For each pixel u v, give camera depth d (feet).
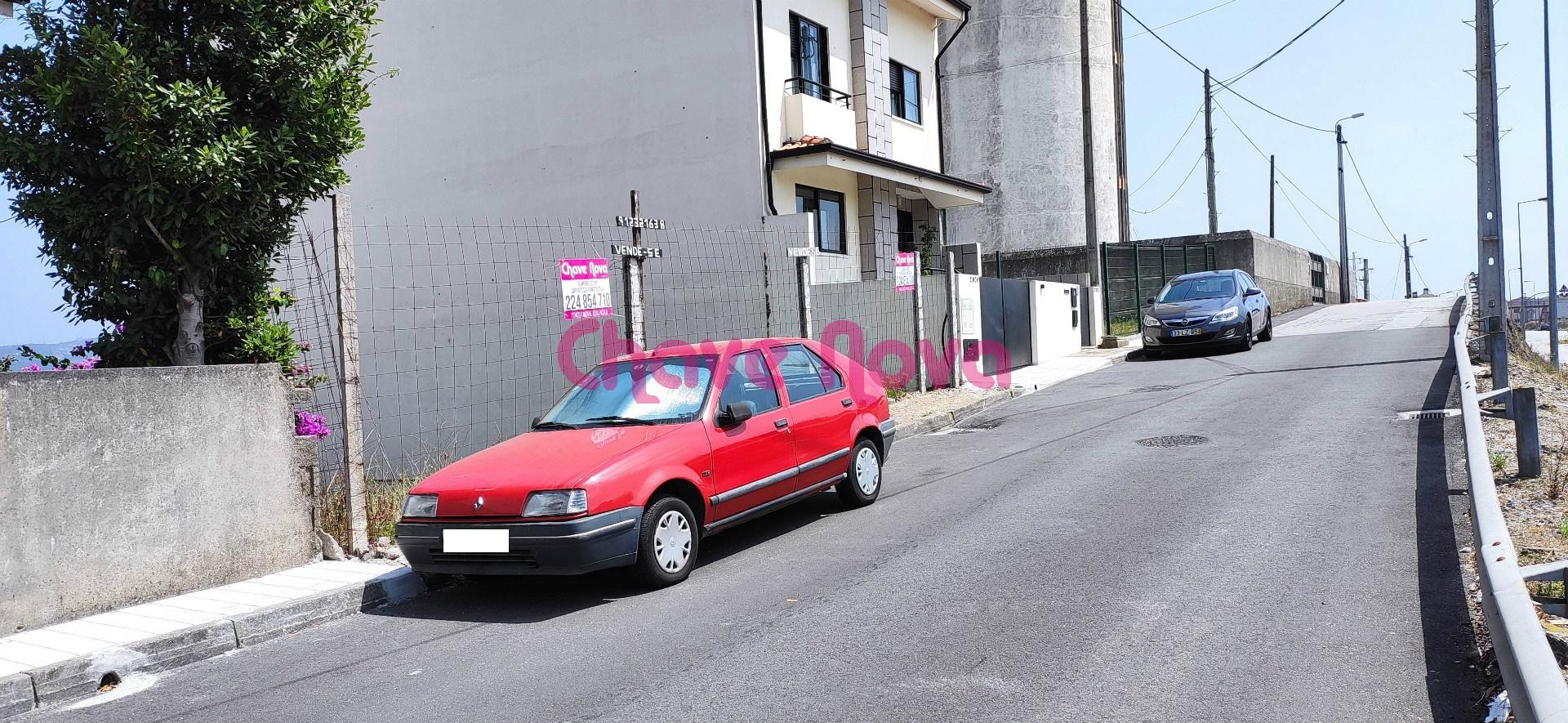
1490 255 45.39
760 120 54.54
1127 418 39.81
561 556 19.77
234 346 28.40
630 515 20.52
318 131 26.63
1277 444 31.65
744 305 52.01
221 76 26.40
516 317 59.11
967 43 114.52
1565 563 14.80
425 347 60.18
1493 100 43.88
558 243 59.82
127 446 21.42
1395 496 24.16
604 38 59.00
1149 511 24.23
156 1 25.30
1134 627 16.49
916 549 22.54
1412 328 71.61
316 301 45.60
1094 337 77.71
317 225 65.87
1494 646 11.74
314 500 25.30
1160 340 65.05
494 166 62.75
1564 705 9.04
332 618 21.39
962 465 33.14
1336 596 17.38
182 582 22.17
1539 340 163.63
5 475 19.45
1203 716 13.07
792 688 14.94
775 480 24.53
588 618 19.69
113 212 24.82
